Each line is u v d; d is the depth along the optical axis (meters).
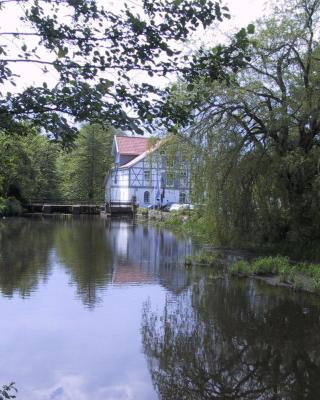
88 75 3.13
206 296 12.57
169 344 8.70
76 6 3.06
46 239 26.12
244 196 18.78
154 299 12.12
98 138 61.78
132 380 7.18
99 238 27.53
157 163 20.33
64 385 6.95
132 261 18.53
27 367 7.57
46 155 58.44
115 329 9.55
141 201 54.91
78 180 62.31
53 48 3.12
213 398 6.73
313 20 17.41
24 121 3.12
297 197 17.89
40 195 60.38
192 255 19.80
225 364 7.89
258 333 9.48
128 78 3.19
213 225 19.98
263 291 13.21
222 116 18.59
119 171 58.28
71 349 8.37
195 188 19.45
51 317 10.22
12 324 9.69
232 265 16.25
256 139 18.80
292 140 18.41
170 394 6.67
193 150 19.06
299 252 17.75
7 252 20.28
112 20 3.10
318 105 16.67
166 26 3.15
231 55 3.27
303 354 8.41
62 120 3.01
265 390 6.92
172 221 37.19
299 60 17.52
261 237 19.70
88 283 13.88
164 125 3.35
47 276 14.79
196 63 3.26
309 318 10.58
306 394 6.88
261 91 18.20
